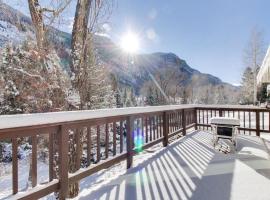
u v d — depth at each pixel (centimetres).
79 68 690
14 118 217
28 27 714
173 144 627
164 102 3216
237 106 817
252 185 332
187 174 384
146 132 520
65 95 692
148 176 376
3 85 777
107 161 374
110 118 392
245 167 417
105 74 1125
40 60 720
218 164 438
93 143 891
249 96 3350
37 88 717
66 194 288
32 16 692
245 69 3266
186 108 803
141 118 496
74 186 473
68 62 707
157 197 296
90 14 706
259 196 294
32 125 237
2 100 795
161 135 600
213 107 870
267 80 1255
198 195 300
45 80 709
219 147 581
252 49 2683
